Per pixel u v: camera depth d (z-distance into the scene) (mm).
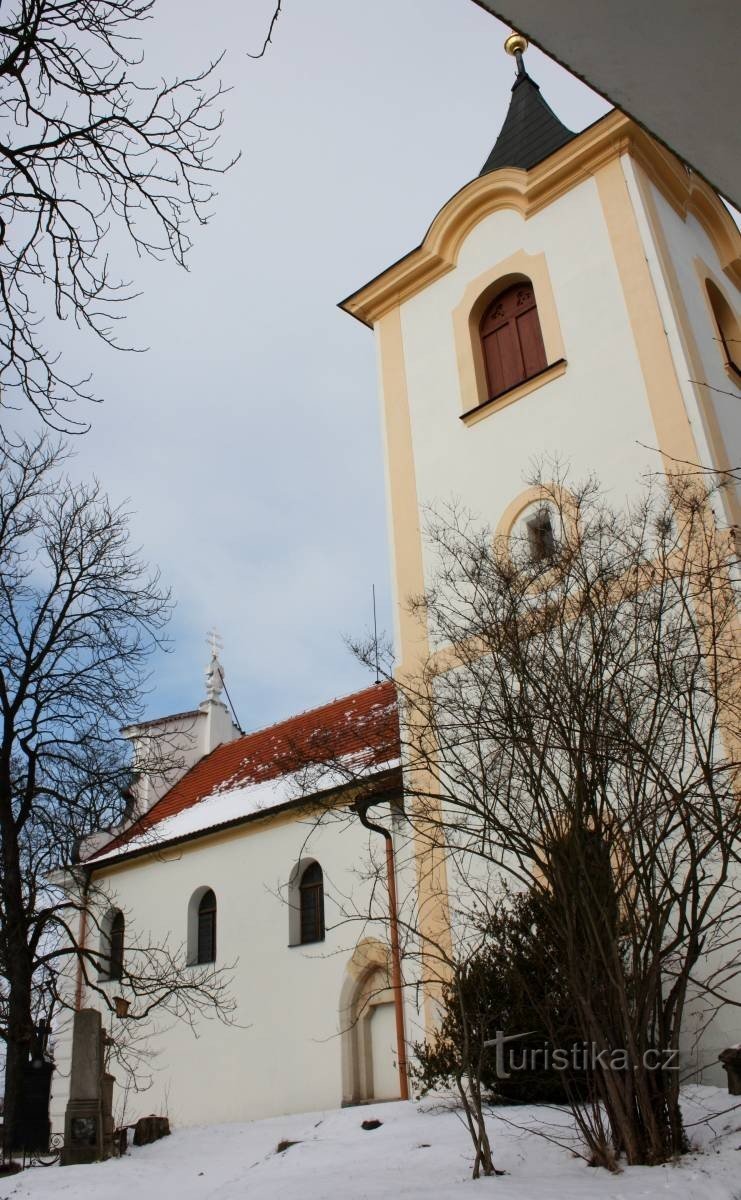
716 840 7047
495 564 10391
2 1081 17156
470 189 18953
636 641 8523
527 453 16047
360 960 16953
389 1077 16312
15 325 5527
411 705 10102
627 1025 6875
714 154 4387
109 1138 13664
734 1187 6125
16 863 15781
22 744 16500
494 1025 9984
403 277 19578
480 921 10352
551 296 17062
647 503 11727
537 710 7961
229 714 28375
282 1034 17812
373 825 12617
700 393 14672
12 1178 12266
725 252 19203
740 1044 10133
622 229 16656
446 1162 8562
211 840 20812
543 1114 9672
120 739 17469
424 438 17859
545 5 3822
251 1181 9867
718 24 3807
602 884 7211
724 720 9523
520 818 8109
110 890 22531
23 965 15570
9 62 5023
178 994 17625
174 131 5516
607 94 4191
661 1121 7062
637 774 7645
